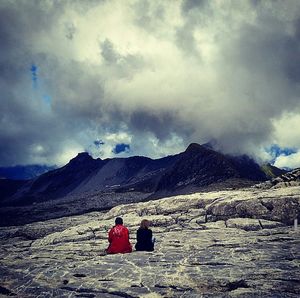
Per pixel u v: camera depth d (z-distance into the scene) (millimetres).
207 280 9312
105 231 23000
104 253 16031
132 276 10094
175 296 8250
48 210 72688
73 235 22781
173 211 25531
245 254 12336
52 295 8789
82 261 12547
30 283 9867
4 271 11305
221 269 10352
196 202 25453
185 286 8984
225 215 22312
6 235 31828
